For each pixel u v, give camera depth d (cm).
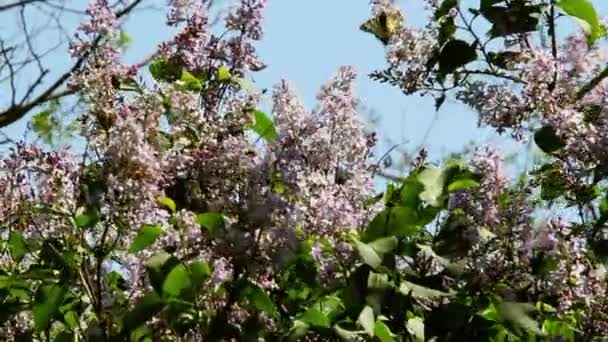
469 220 325
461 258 321
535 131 341
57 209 325
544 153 370
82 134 331
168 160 338
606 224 336
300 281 327
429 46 367
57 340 328
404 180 335
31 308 338
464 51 361
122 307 326
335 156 329
